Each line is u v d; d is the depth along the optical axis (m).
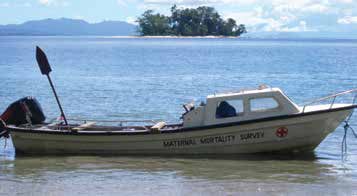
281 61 103.69
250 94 23.31
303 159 23.52
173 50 165.38
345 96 45.09
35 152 24.83
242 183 19.83
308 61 103.12
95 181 20.27
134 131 23.86
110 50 165.38
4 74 71.62
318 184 19.64
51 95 48.97
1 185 19.73
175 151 23.94
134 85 57.88
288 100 23.17
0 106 42.28
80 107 41.34
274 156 23.86
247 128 23.23
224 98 23.48
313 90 52.62
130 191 18.91
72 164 22.92
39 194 18.59
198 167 22.14
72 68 85.06
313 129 23.12
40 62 25.75
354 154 24.55
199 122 23.70
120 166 22.50
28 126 25.59
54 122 26.78
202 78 66.75
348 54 138.25
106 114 37.91
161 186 19.53
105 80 63.91
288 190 18.91
